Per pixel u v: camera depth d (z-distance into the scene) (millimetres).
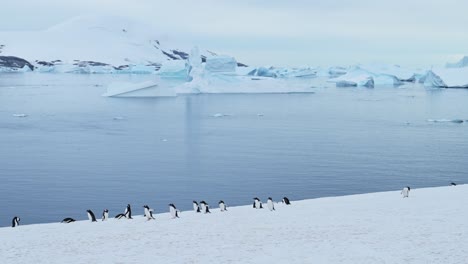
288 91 146500
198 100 119188
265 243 15531
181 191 35688
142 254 14727
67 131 66438
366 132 67938
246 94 139875
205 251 14836
